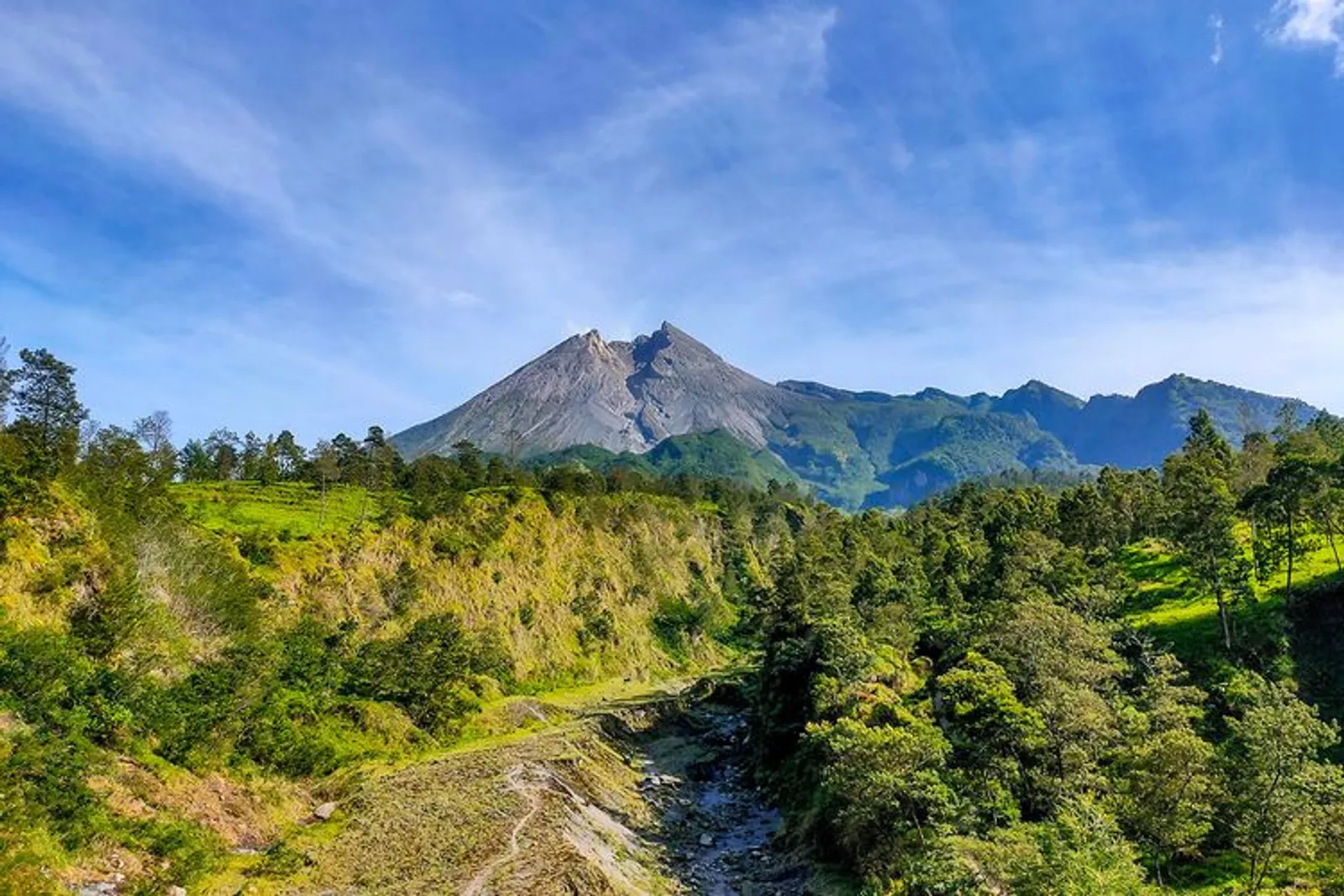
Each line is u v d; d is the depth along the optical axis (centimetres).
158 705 4472
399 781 5588
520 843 4322
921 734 4281
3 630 3988
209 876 3553
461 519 11462
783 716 7125
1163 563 8575
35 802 3173
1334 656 5875
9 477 4862
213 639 5916
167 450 10869
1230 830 3675
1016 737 4188
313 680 6575
